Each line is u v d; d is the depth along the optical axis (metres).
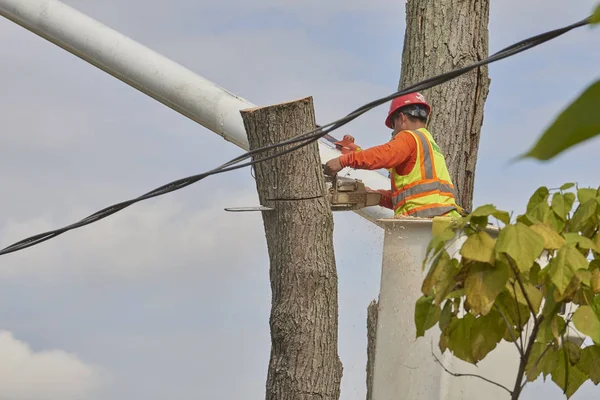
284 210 8.74
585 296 5.07
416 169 9.23
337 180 9.23
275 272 8.88
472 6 11.48
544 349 5.63
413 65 11.51
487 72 11.57
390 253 7.95
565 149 0.61
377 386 7.86
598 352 5.78
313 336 8.70
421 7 11.55
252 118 8.89
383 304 7.94
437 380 7.52
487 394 7.54
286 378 8.70
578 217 5.22
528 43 7.43
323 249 8.81
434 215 9.15
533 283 5.09
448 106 11.26
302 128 8.79
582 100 0.60
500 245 4.73
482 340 5.36
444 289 5.06
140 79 12.89
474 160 11.43
